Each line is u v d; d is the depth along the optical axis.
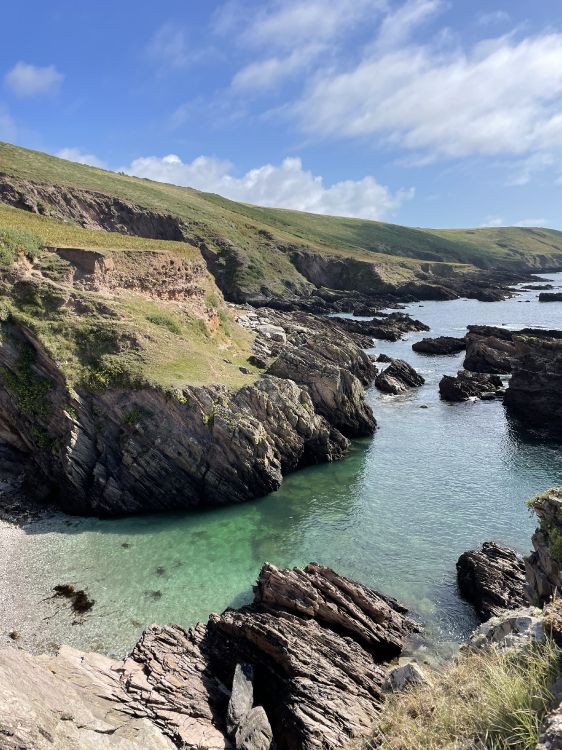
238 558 27.36
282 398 39.41
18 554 26.81
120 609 22.69
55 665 15.42
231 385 39.56
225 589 24.53
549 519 19.06
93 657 16.72
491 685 8.38
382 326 100.81
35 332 36.56
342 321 104.75
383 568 26.62
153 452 33.28
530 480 37.06
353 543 29.08
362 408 47.62
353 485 36.91
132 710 14.80
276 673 17.88
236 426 34.59
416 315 121.62
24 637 20.59
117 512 32.28
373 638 20.22
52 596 23.41
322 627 20.33
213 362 43.19
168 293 54.34
